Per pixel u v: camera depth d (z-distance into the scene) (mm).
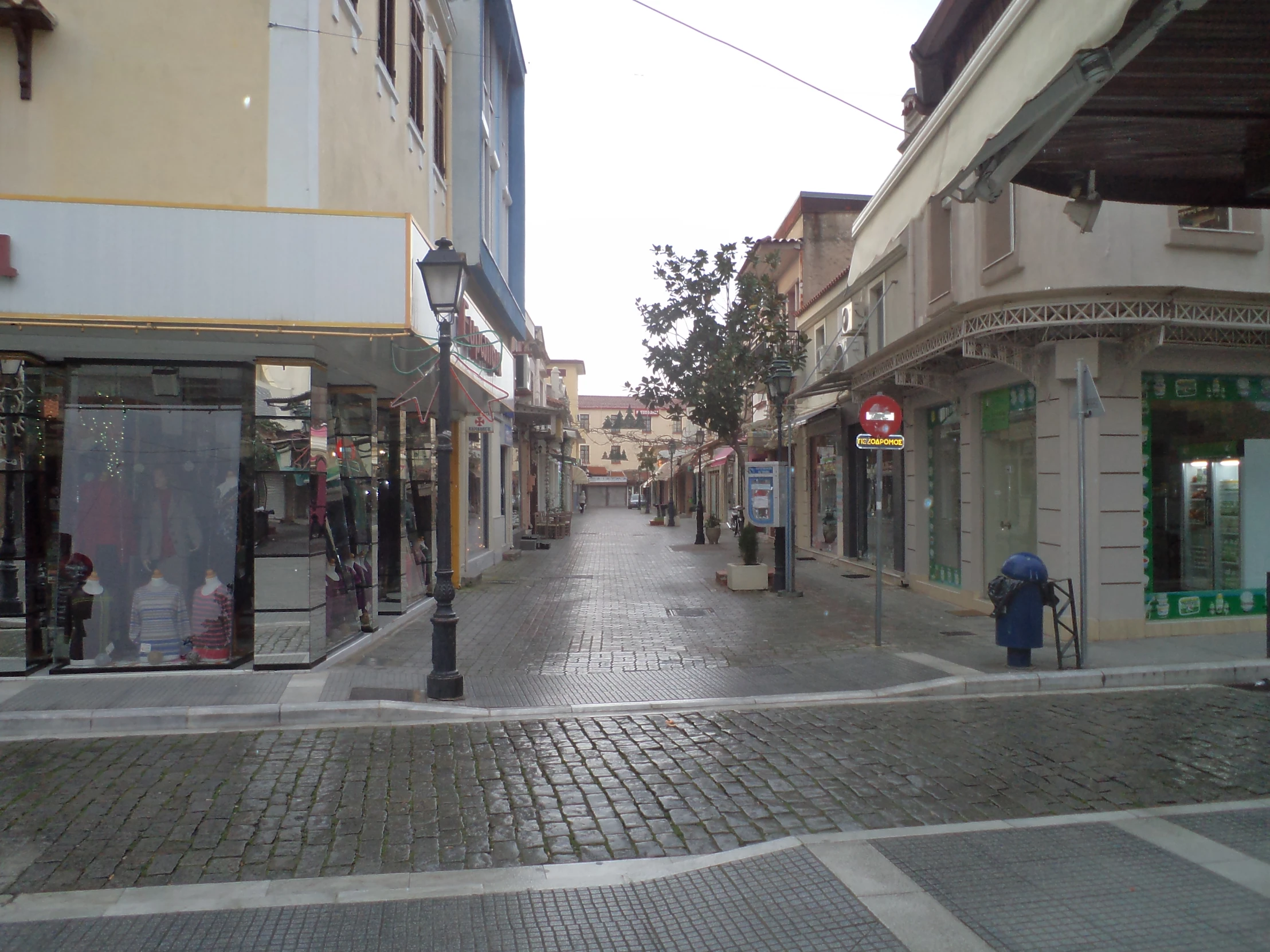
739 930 3932
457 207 16484
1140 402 10633
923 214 13773
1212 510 11102
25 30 8969
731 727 7457
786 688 8758
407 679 8984
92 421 9289
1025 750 6652
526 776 6203
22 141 9023
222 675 9023
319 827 5254
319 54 9406
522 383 26078
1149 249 10164
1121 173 4891
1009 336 11062
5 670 8859
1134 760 6387
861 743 6891
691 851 4883
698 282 19359
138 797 5797
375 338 8938
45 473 9195
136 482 9328
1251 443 11219
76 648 9164
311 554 9336
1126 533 10578
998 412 12773
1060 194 4973
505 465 25328
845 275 19156
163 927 4023
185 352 9227
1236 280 10383
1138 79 3902
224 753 6801
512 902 4258
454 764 6477
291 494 9266
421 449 14930
